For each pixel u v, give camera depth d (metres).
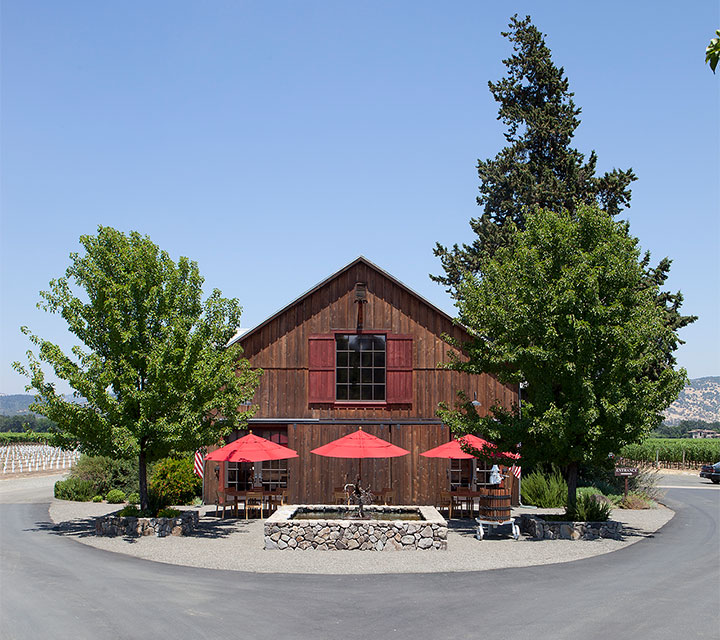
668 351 32.56
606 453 18.91
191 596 11.66
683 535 18.81
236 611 10.72
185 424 18.50
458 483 24.88
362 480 24.67
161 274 19.64
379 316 25.50
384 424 24.95
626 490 26.36
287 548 16.42
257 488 23.75
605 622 10.18
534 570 14.04
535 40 39.41
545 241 19.48
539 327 18.98
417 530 16.50
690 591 12.14
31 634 9.48
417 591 12.15
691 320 34.22
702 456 53.91
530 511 23.70
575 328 17.98
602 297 19.28
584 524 18.27
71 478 28.19
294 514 19.00
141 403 18.38
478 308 20.78
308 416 25.08
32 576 13.12
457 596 11.77
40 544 16.81
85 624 9.95
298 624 10.04
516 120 38.97
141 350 18.88
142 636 9.41
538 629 9.83
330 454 19.05
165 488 25.67
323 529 16.48
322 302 25.61
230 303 20.81
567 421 18.00
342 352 25.45
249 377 21.00
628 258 19.42
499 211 40.00
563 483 25.47
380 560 15.12
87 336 18.91
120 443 17.81
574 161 36.16
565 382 18.84
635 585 12.62
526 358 19.11
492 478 19.42
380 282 25.67
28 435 18.67
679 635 9.57
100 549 16.19
